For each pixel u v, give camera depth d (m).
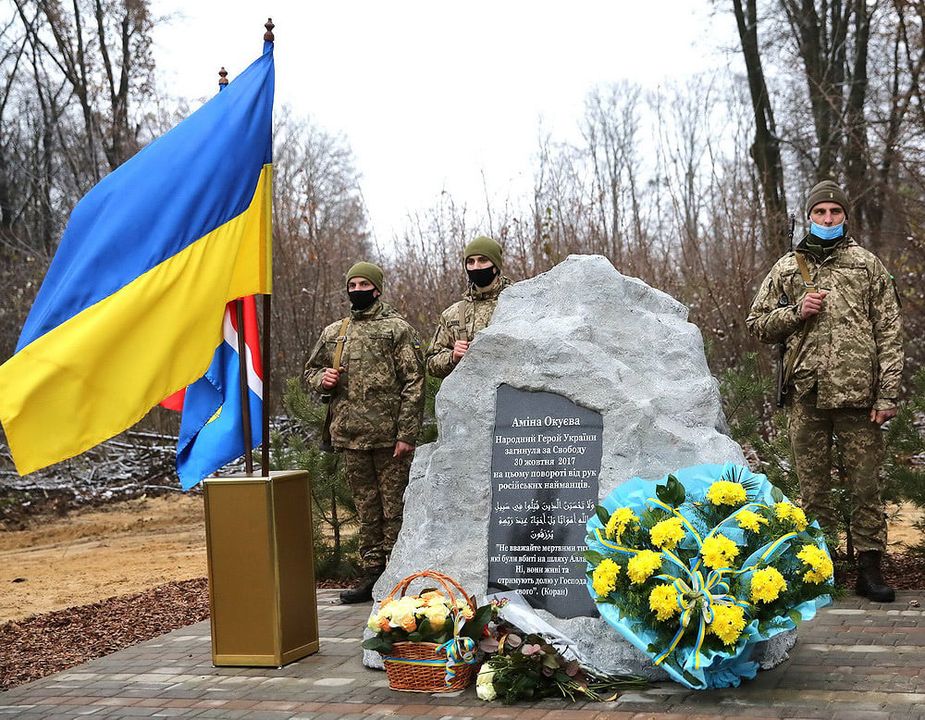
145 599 8.80
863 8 20.61
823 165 20.36
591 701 5.01
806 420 6.87
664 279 14.65
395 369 7.63
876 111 18.11
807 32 21.61
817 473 6.90
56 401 5.43
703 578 4.94
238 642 6.03
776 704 4.79
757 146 20.95
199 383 6.34
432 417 9.05
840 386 6.56
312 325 17.12
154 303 5.71
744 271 14.02
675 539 4.97
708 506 5.21
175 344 5.76
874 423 6.68
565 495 5.75
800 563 4.99
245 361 6.32
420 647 5.30
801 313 6.55
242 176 6.05
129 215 5.76
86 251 5.70
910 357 15.43
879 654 5.55
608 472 5.67
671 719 4.65
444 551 5.90
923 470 8.16
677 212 15.32
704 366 6.15
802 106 21.62
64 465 16.72
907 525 10.63
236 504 6.05
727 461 5.62
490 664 5.16
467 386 6.14
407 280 15.72
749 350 13.23
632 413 5.71
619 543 5.15
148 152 5.96
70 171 29.33
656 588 4.89
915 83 16.58
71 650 6.96
